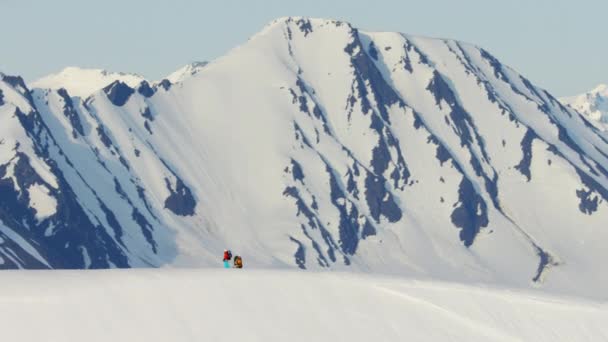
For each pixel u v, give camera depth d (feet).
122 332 276.82
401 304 318.24
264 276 315.58
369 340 297.74
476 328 315.37
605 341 321.32
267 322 294.46
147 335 277.85
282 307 302.86
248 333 287.89
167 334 279.90
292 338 290.35
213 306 294.87
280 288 311.06
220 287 303.68
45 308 279.90
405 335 304.30
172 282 300.20
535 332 318.86
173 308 290.15
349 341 295.07
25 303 280.51
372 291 321.32
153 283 297.94
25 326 272.51
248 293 304.50
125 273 306.14
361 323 304.50
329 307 307.78
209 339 281.95
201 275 308.60
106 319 280.31
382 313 311.68
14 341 266.77
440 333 308.81
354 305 312.09
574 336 321.32
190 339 280.10
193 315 289.33
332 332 297.33
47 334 271.08
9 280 293.02
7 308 277.85
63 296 285.43
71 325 275.59
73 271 307.99
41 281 293.23
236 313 294.46
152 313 286.25
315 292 313.12
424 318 314.14
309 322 299.17
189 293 297.74
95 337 273.13
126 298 289.94
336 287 318.24
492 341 312.09
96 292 289.53
